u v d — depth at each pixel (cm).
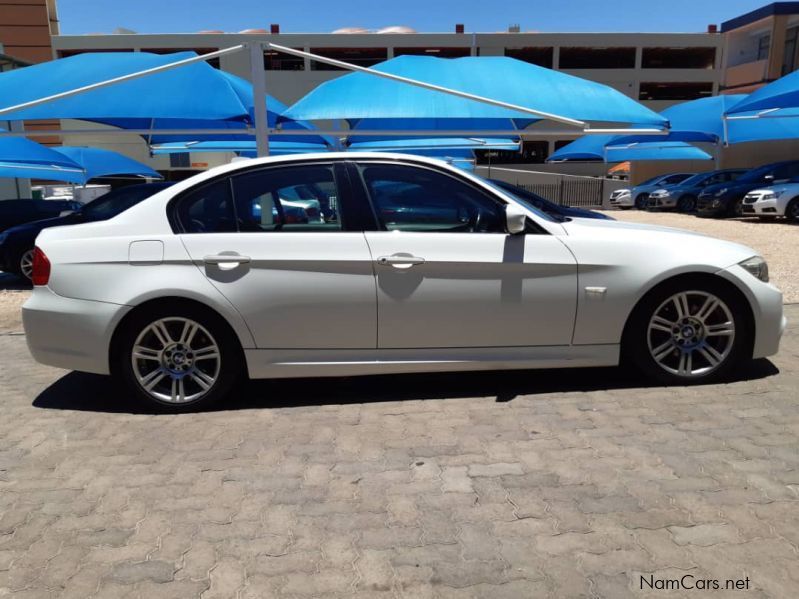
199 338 392
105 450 347
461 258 381
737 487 289
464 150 1698
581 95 707
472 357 394
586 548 247
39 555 252
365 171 396
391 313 383
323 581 233
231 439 356
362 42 3459
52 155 1331
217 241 381
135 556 250
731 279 395
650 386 417
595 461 318
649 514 269
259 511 280
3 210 1191
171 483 308
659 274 390
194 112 634
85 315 379
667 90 3825
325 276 379
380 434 358
